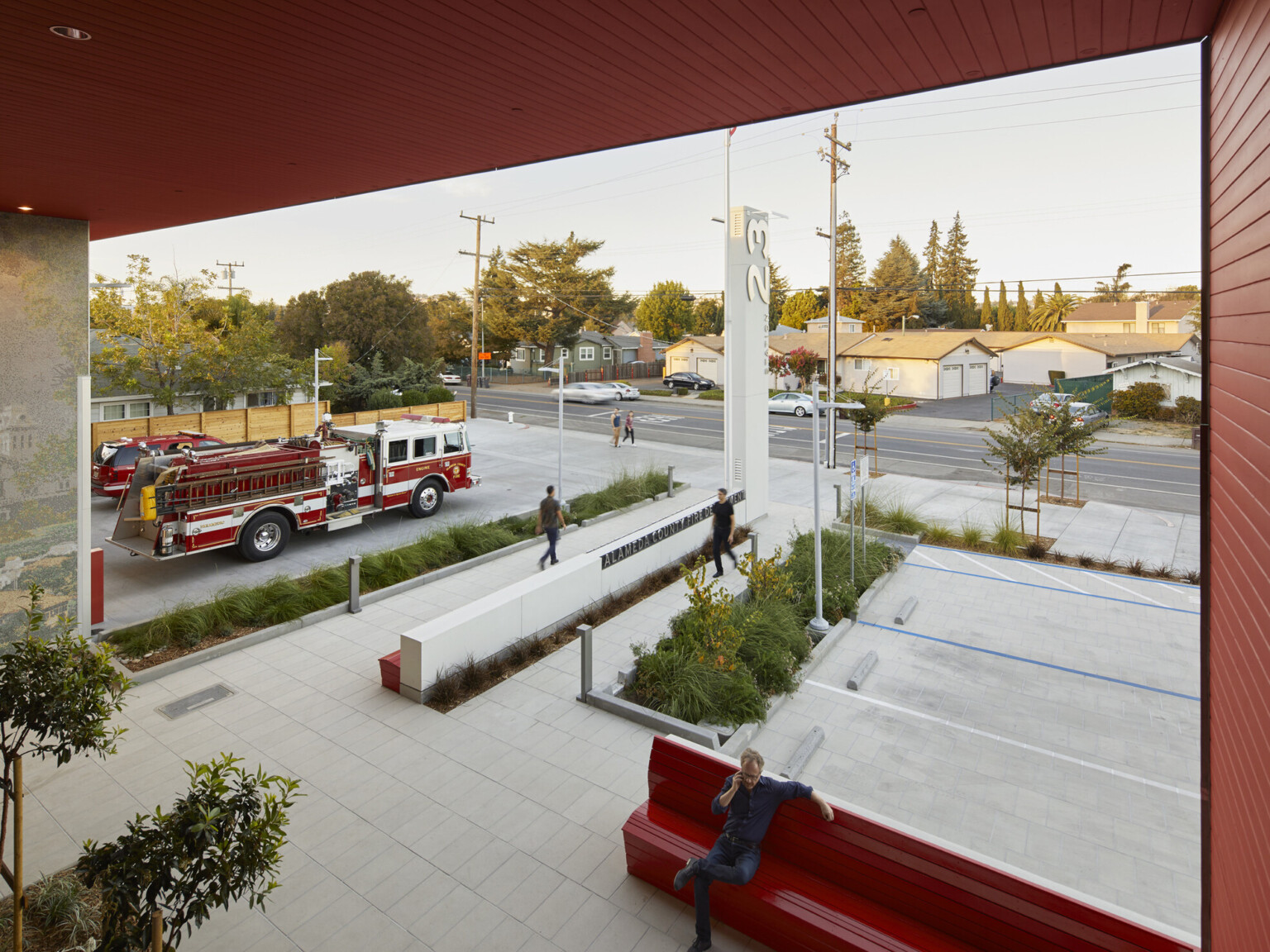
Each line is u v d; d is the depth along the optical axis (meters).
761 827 4.89
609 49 4.39
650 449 28.36
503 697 8.52
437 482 17.77
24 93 4.96
